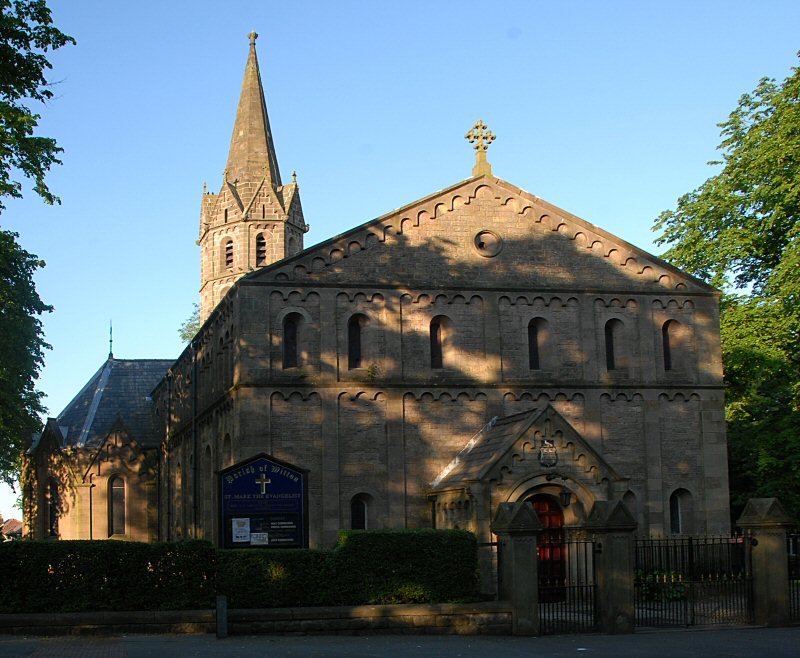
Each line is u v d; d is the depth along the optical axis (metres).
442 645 25.84
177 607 27.38
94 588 27.05
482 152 43.69
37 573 26.83
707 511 43.12
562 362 42.88
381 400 40.91
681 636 28.03
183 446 56.22
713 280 52.09
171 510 60.91
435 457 41.00
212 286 78.88
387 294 41.62
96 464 65.62
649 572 38.78
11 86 33.66
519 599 28.11
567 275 43.50
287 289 40.66
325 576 28.16
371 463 40.41
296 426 39.91
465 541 29.06
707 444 43.59
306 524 30.42
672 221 55.75
